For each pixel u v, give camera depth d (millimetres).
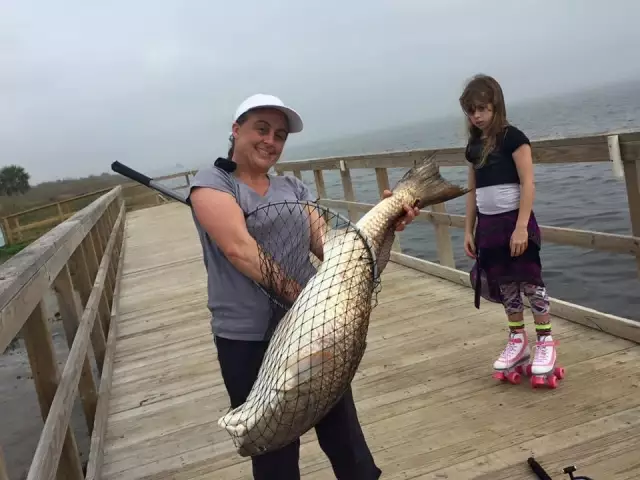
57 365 2539
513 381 3311
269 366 1670
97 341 4633
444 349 3979
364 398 3449
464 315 4574
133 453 3256
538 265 3189
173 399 3920
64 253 3230
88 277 4574
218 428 3408
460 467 2635
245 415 1649
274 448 1684
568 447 2648
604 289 6141
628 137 3195
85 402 3566
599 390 3080
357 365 1726
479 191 3248
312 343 1623
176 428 3484
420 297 5203
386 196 2135
